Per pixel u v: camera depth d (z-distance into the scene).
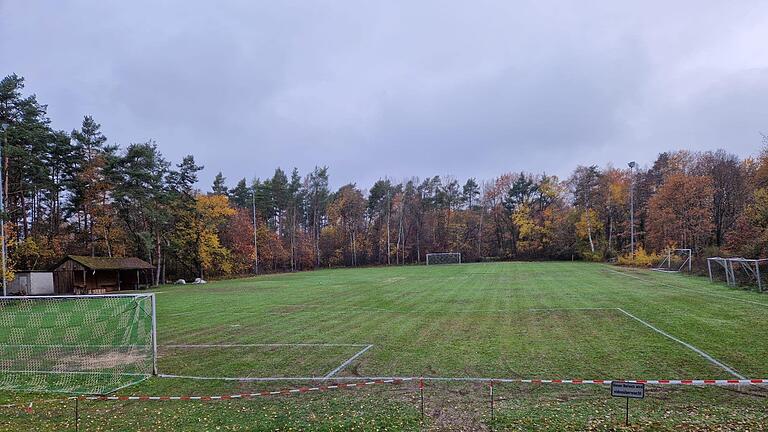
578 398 7.68
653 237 48.75
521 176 77.25
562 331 13.52
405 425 6.69
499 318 16.20
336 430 6.60
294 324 16.58
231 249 61.91
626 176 63.66
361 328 15.22
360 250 82.31
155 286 44.72
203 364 11.09
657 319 14.99
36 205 44.88
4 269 29.41
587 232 64.94
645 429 6.30
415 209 83.44
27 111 34.34
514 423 6.62
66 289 37.97
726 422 6.48
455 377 9.16
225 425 6.96
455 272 45.34
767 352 10.44
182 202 52.91
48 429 7.07
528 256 71.81
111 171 42.88
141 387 9.30
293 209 82.75
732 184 46.41
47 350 13.05
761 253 26.00
